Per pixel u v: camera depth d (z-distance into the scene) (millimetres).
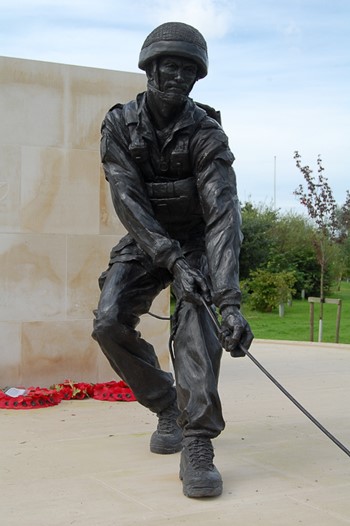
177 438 5406
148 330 8477
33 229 7992
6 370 7898
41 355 8016
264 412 6914
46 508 4191
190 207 5129
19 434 6012
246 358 10992
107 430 6172
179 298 4906
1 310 7891
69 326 8117
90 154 8195
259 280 26406
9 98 7934
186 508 4191
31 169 7992
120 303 5160
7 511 4137
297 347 12617
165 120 4977
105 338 5152
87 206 8188
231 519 4012
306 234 32125
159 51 4742
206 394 4633
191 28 4820
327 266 32281
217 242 4781
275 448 5543
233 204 4906
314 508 4199
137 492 4480
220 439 5828
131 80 8375
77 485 4617
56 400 7336
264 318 24781
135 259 5258
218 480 4418
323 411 6953
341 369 9875
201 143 4945
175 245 4816
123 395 7512
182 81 4793
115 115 5078
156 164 5039
